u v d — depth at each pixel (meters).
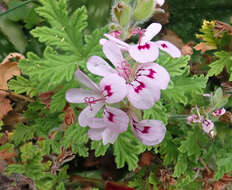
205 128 0.17
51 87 0.15
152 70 0.11
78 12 0.15
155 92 0.11
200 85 0.16
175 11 0.25
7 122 0.18
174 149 0.18
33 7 0.19
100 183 0.20
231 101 0.20
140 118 0.12
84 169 0.20
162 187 0.19
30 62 0.15
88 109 0.12
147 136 0.12
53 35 0.15
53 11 0.15
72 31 0.15
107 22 0.19
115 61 0.12
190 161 0.18
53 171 0.18
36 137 0.19
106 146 0.16
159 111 0.15
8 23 0.19
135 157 0.16
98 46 0.15
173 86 0.16
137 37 0.21
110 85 0.10
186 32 0.25
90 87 0.11
